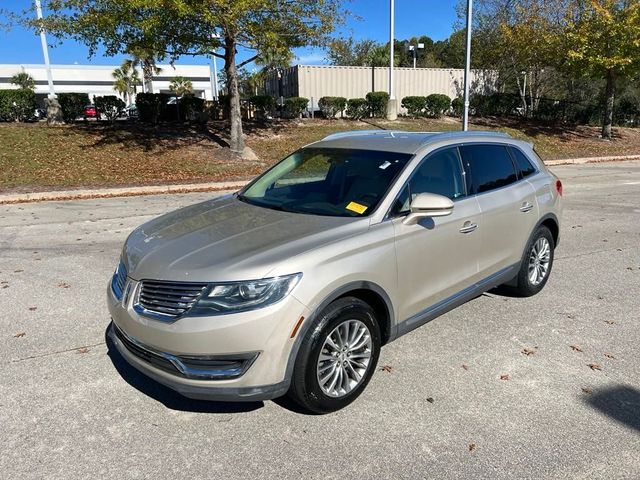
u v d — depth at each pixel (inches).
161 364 121.6
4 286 221.5
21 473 110.3
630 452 117.6
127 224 342.6
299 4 597.3
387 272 139.2
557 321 188.4
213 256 124.7
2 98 737.0
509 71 1115.9
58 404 135.2
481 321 188.1
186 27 588.7
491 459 115.3
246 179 555.5
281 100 909.2
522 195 194.4
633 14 811.4
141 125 772.0
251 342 115.2
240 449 118.5
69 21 567.8
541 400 138.3
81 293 213.2
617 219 362.6
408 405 135.8
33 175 527.2
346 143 180.4
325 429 126.0
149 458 115.3
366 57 1872.5
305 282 120.1
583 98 1272.1
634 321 188.9
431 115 1003.3
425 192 155.9
